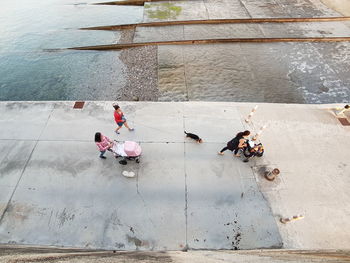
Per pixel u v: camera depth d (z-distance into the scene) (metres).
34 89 12.28
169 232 5.85
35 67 13.74
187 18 16.42
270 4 17.81
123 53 14.33
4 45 15.61
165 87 11.27
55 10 19.91
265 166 7.14
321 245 5.64
